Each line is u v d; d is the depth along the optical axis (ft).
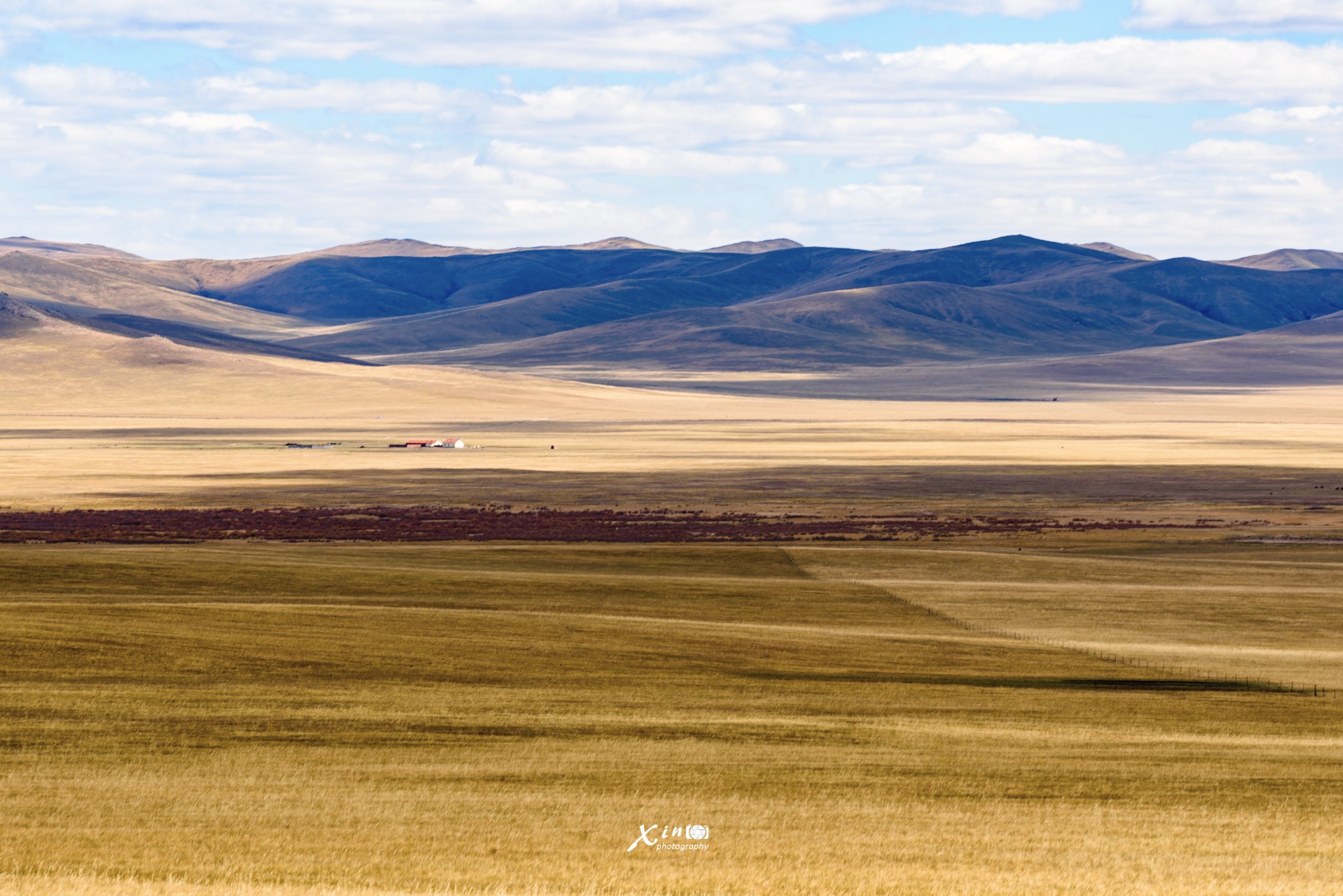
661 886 307.17
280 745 469.98
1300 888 311.06
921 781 427.33
